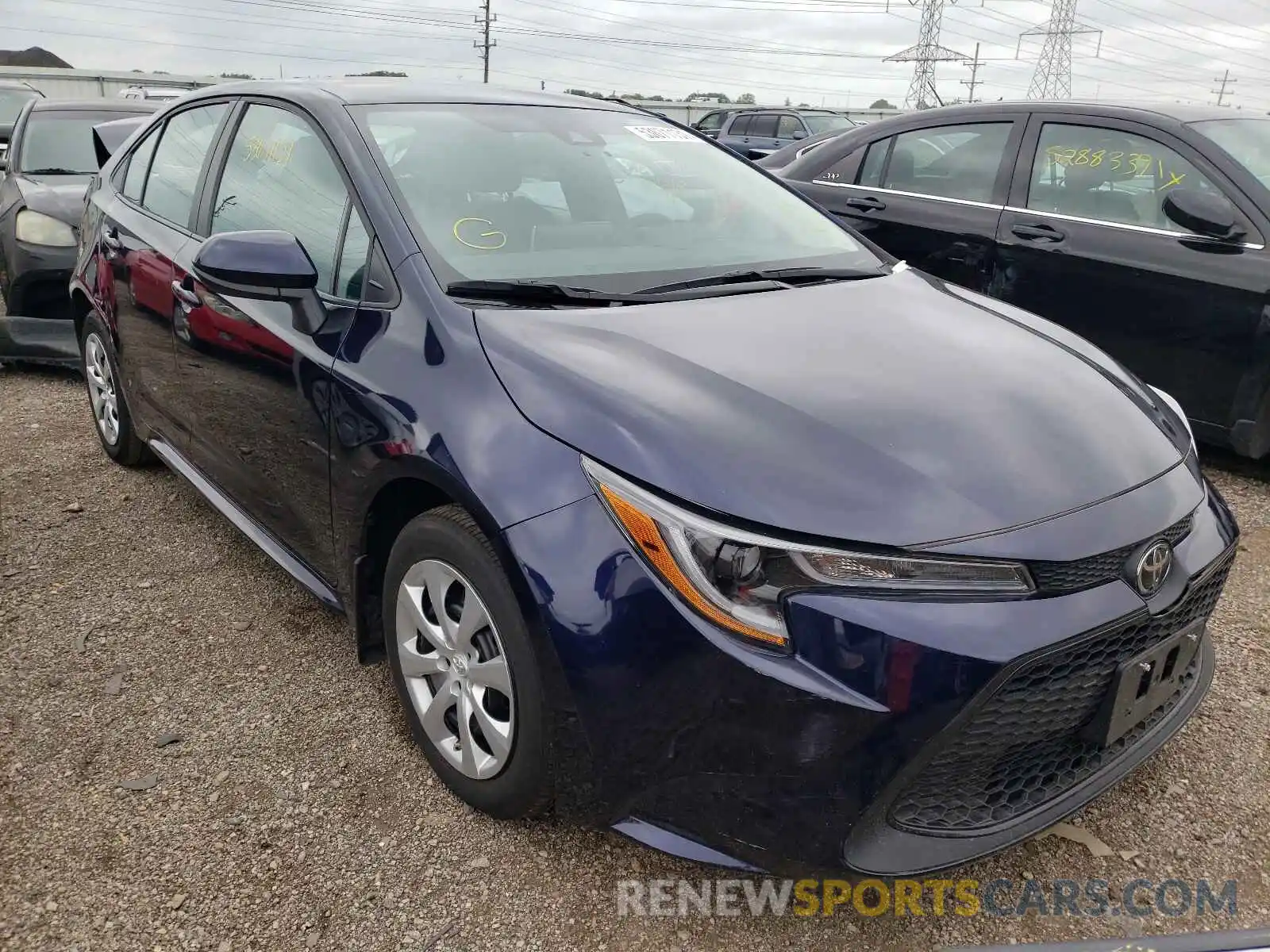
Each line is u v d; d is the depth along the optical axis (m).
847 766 1.72
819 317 2.46
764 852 1.80
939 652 1.69
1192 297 4.19
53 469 4.38
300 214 2.82
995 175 4.93
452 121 2.97
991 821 1.88
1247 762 2.51
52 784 2.37
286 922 1.99
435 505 2.30
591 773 1.90
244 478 3.05
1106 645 1.86
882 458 1.86
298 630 3.07
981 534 1.77
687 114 32.28
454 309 2.29
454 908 2.03
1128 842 2.25
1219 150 4.25
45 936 1.94
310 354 2.54
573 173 2.96
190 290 3.14
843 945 1.98
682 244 2.91
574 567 1.84
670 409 1.93
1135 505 1.94
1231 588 3.44
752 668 1.71
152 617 3.13
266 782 2.38
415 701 2.37
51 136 6.98
